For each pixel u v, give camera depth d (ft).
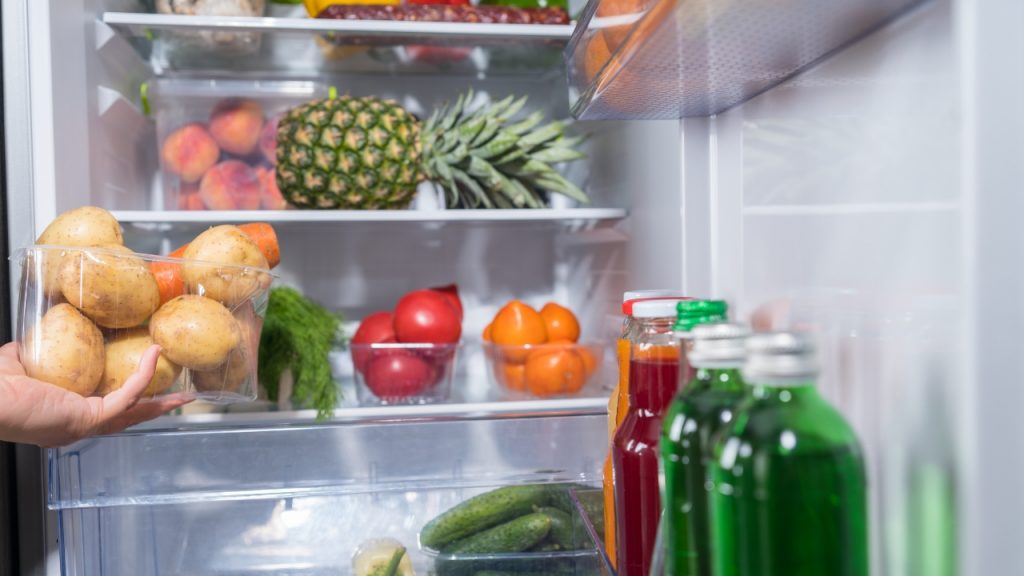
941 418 1.61
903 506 1.77
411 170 4.49
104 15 4.33
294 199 4.47
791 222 2.50
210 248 3.31
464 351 5.89
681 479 1.72
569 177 5.80
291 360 4.29
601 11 2.43
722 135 3.25
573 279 5.84
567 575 3.49
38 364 2.95
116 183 4.78
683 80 2.55
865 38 2.00
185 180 4.64
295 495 3.51
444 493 3.59
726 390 1.72
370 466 3.57
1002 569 1.44
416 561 3.55
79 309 3.02
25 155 3.76
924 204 1.71
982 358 1.44
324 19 4.49
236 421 4.21
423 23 4.55
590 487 3.61
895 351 1.82
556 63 5.43
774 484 1.40
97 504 3.36
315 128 4.36
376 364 4.45
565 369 4.45
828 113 2.22
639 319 2.25
